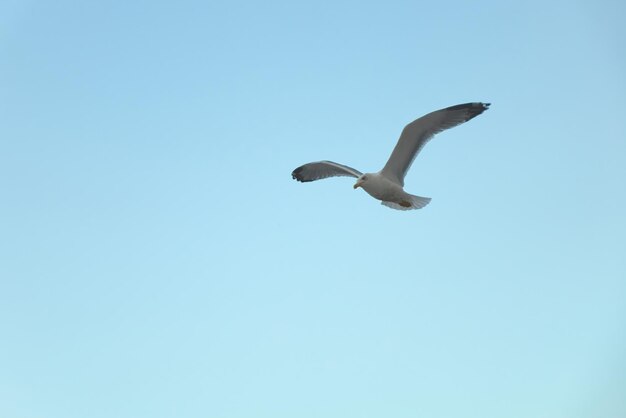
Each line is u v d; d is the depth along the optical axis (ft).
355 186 56.59
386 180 56.54
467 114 55.21
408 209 57.82
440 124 55.36
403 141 55.52
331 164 63.10
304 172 65.36
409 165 57.00
